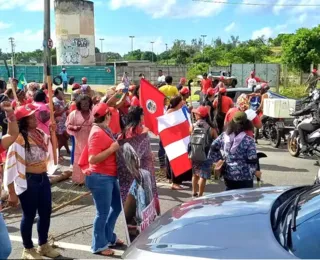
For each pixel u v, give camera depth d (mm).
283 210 3453
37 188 4980
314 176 9477
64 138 10906
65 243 5770
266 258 2703
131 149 5117
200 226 3230
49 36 18875
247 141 5480
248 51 57281
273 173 9734
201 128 7258
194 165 7438
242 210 3463
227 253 2795
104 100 8094
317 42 37469
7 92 9250
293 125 12844
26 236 5078
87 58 48000
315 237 2953
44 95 8102
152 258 2928
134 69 41188
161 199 7820
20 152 4816
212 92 10562
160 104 8320
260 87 14125
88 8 47531
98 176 5074
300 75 35250
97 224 5266
